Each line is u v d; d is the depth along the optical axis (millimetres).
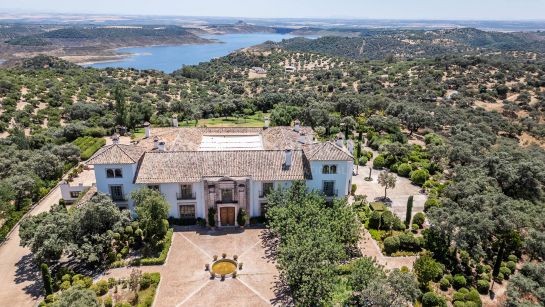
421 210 59750
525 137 110562
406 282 36031
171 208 54250
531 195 62938
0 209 53938
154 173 53156
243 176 53250
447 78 157625
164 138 64312
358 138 93812
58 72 176625
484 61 171375
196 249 49250
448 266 46188
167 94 163875
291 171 54781
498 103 132000
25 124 106125
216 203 53375
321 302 37031
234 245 50219
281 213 46500
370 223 54312
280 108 110625
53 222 44250
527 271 41156
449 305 40281
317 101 127000
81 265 46156
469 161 73500
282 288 42625
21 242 44875
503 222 46875
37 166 67312
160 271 45062
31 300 40625
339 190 56156
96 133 97188
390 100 123938
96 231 45531
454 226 45781
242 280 43781
